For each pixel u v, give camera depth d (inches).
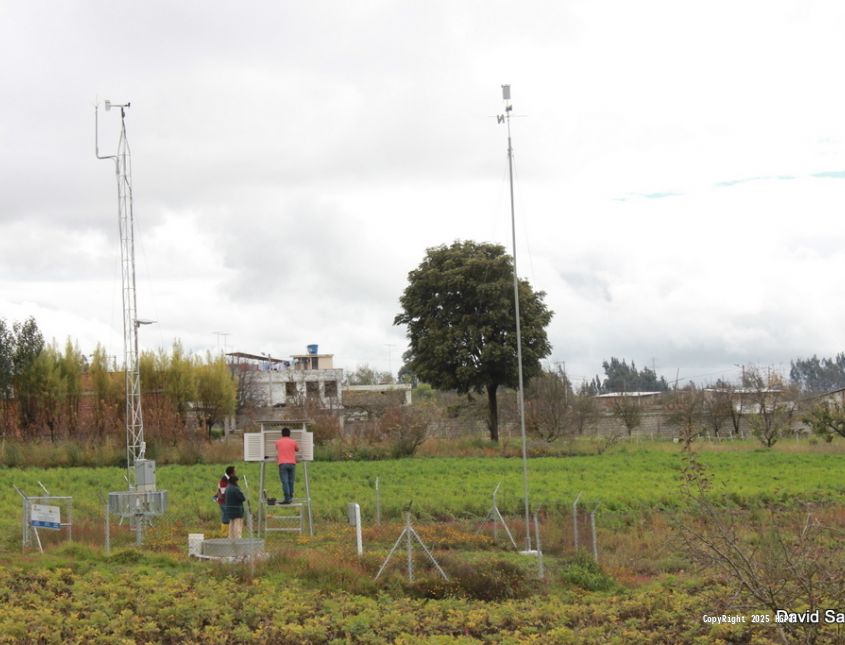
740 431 3713.1
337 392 4522.6
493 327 2925.7
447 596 965.8
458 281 2878.9
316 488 1840.6
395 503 1601.9
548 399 3129.9
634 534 1309.1
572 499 1643.7
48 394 2778.1
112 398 2773.1
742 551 674.2
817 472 2100.1
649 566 1156.5
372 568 1043.3
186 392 2888.8
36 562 1038.4
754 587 639.1
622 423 3725.4
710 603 836.6
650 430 3659.0
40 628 763.4
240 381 4018.2
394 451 2571.4
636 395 4227.4
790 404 3735.2
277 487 1831.9
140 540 1240.2
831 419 2920.8
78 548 1108.5
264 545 1153.4
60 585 932.0
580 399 3489.2
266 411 3592.5
